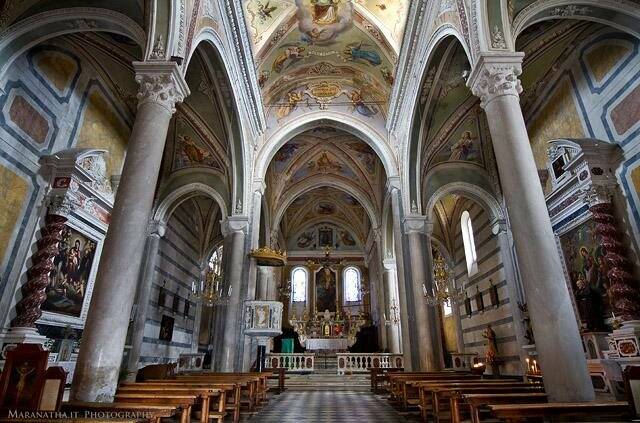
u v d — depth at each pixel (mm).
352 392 12109
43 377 4023
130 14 7129
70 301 9141
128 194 5898
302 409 8180
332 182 20438
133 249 5668
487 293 14930
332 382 14914
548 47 9547
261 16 12531
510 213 5680
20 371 4035
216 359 12008
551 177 10398
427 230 12789
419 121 12148
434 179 13547
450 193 13539
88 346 5094
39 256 7898
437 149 13148
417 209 12859
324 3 12695
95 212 9969
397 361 17297
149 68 6570
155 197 13727
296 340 26078
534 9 6969
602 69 8695
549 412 3809
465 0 7105
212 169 14016
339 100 16375
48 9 7059
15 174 7602
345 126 16047
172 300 15312
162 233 13711
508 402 4621
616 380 7461
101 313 5250
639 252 7629
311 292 28281
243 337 12391
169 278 15031
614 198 8305
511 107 6141
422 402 6570
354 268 28969
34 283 7609
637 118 7836
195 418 6613
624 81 8133
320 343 22328
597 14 7191
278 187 19766
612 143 8453
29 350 4125
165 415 3918
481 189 13500
